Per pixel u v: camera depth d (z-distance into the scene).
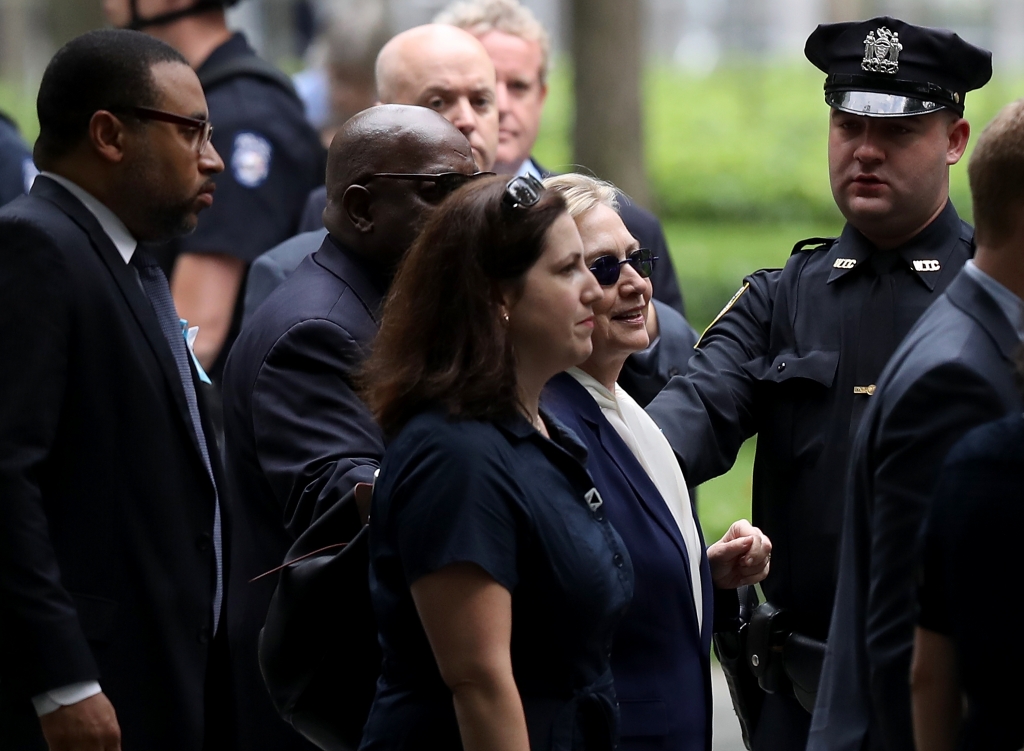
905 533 9.38
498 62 18.31
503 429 9.70
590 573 9.77
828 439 12.72
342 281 12.93
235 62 19.02
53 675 11.52
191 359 13.20
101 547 12.07
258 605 13.02
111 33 12.66
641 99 41.59
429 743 9.69
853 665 10.05
